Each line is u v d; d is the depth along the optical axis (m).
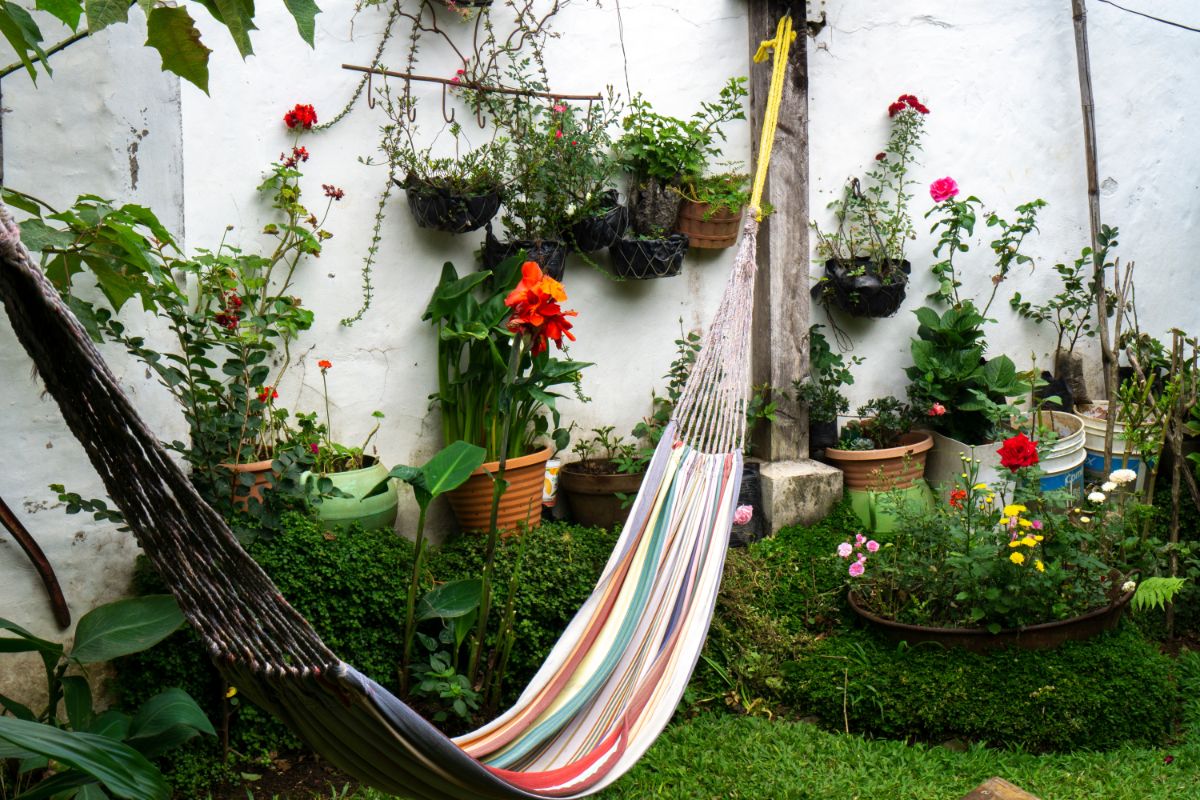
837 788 2.97
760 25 4.43
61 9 1.78
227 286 3.56
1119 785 3.01
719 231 4.39
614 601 2.81
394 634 3.34
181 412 3.27
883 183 4.84
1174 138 5.53
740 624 3.76
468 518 3.87
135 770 2.04
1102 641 3.57
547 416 4.30
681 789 2.97
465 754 1.69
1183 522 4.51
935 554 3.76
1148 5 5.37
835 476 4.45
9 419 2.90
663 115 4.39
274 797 2.96
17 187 2.88
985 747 3.26
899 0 4.79
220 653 1.50
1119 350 5.05
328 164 3.81
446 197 3.76
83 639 2.58
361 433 3.97
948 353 4.80
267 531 3.24
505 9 4.04
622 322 4.43
